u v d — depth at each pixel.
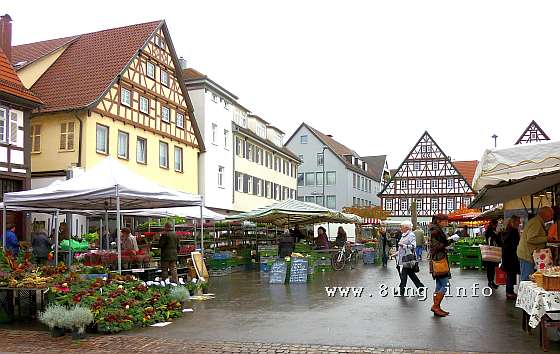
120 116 29.83
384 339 8.99
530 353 7.93
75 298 10.12
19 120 24.47
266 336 9.35
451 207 68.06
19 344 9.07
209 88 41.12
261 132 53.53
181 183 36.25
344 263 26.70
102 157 28.23
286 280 18.67
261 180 51.94
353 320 10.79
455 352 8.05
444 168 68.75
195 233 23.41
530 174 9.75
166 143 34.62
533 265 10.95
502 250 13.61
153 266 15.77
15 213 24.09
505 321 10.48
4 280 11.18
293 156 61.25
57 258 18.69
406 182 69.88
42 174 27.23
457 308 12.18
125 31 33.06
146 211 21.59
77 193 13.17
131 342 9.08
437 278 11.23
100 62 30.41
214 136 41.81
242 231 29.06
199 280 15.74
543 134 49.84
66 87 29.06
